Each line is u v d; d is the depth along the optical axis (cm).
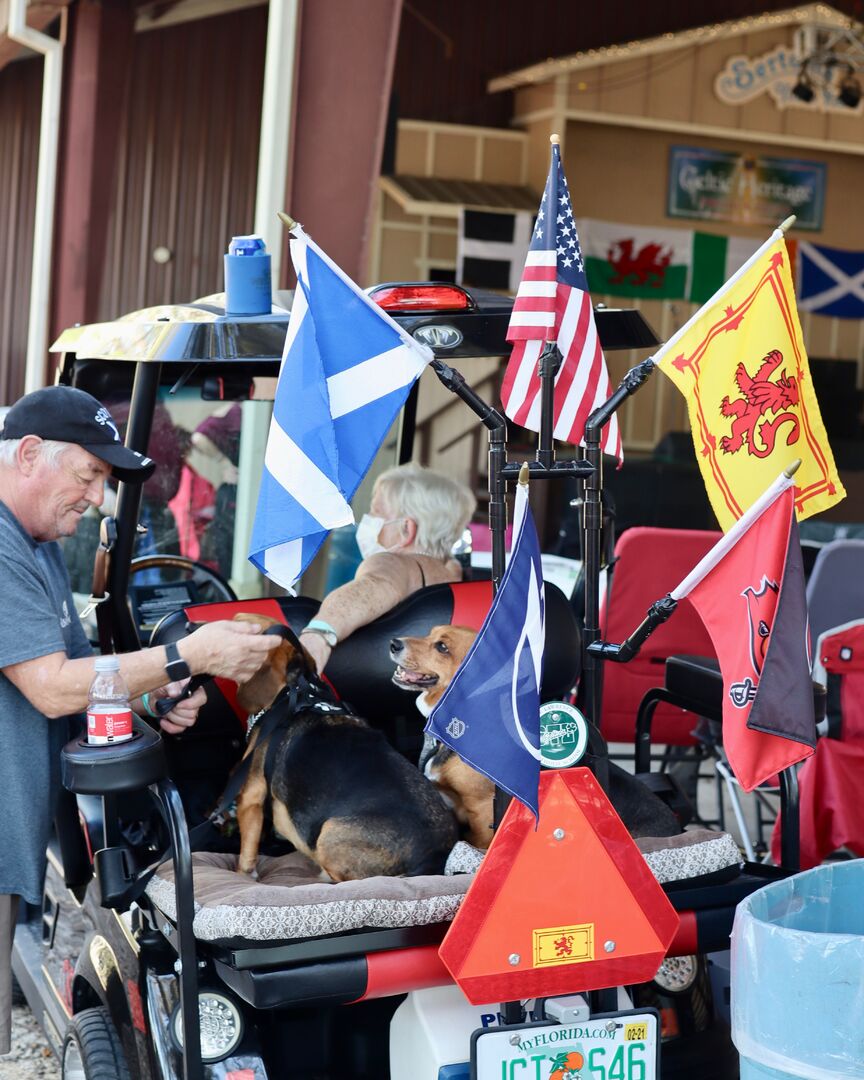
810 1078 196
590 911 216
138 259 1422
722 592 227
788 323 249
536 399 238
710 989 254
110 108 1037
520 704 208
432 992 222
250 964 208
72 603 293
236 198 1443
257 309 276
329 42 610
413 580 309
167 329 270
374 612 296
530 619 211
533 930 212
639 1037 218
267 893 215
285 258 613
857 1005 193
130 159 1412
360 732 255
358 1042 241
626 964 219
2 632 253
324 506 218
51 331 1067
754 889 244
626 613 449
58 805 289
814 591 456
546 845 213
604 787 230
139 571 374
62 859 291
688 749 521
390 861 240
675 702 318
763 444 249
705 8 1546
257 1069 224
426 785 251
